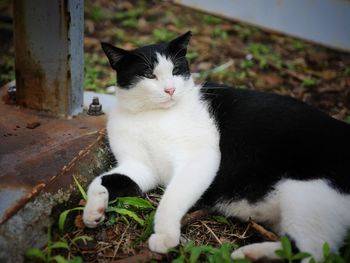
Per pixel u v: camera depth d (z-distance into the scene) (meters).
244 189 0.79
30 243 0.71
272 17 1.46
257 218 0.80
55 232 0.75
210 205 0.82
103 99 1.02
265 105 0.81
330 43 1.44
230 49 1.45
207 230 0.80
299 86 1.28
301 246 0.72
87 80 1.22
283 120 0.79
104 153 0.88
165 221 0.74
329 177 0.75
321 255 0.71
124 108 0.85
